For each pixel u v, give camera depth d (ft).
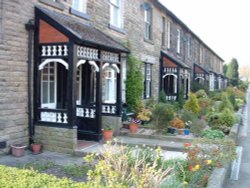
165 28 68.95
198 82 101.76
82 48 29.96
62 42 28.14
